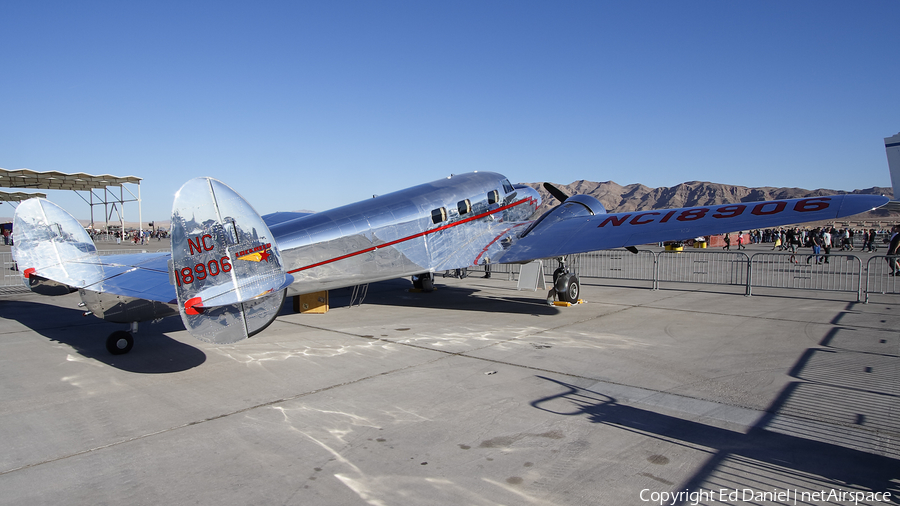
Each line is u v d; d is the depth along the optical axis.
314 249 8.49
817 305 11.00
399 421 4.42
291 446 3.93
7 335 8.12
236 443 3.99
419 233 9.98
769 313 9.97
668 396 5.03
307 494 3.20
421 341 7.64
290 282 5.48
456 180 11.35
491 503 3.07
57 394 5.22
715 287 14.45
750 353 6.77
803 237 43.25
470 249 10.86
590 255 31.41
